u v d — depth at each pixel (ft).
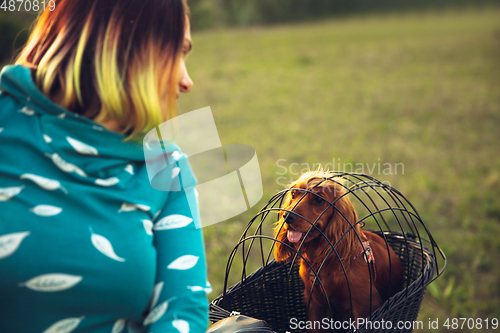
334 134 22.61
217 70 44.11
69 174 2.67
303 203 6.32
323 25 91.76
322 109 28.68
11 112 2.75
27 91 2.74
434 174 16.58
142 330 3.08
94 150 2.76
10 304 2.57
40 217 2.57
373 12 112.57
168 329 2.85
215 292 9.51
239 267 10.43
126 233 2.77
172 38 3.00
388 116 26.16
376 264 6.81
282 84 37.35
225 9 105.70
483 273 10.20
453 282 9.54
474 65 41.27
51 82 2.75
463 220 12.71
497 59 43.39
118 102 2.75
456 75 37.47
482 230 12.14
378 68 42.98
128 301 2.80
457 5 107.34
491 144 20.29
